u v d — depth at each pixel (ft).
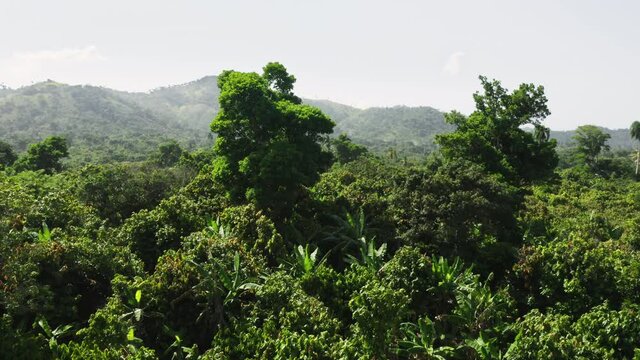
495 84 116.57
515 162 113.09
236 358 43.09
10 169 158.51
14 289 42.75
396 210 79.15
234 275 54.60
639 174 286.87
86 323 50.26
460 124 117.39
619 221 113.80
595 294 57.41
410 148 572.10
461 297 54.19
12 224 56.95
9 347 37.60
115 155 335.67
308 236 77.20
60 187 91.86
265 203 77.71
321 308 48.57
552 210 121.90
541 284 62.08
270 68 99.91
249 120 82.02
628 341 44.57
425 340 48.32
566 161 334.65
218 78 93.20
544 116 115.34
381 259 68.39
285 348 39.83
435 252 74.69
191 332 51.29
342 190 93.35
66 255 51.80
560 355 40.65
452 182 75.31
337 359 38.58
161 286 51.21
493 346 46.70
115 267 54.54
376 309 41.34
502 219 76.69
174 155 256.52
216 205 81.82
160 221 69.46
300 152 78.69
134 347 42.32
